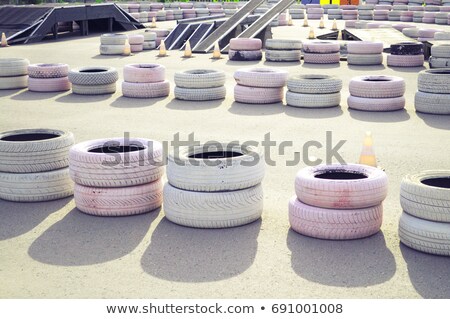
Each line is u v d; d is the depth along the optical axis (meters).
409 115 14.77
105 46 26.00
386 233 7.93
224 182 7.95
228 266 7.02
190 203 7.99
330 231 7.65
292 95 15.68
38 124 14.41
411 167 10.77
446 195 7.09
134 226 8.22
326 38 30.28
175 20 43.84
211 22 31.09
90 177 8.46
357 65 22.25
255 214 8.25
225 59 24.42
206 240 7.73
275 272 6.87
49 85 18.23
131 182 8.51
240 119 14.51
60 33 35.03
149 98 17.17
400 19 41.75
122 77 20.69
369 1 52.31
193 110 15.57
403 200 7.46
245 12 29.94
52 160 9.16
